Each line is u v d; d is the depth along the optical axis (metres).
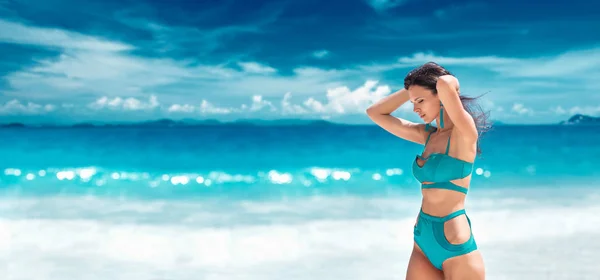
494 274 5.71
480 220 8.14
